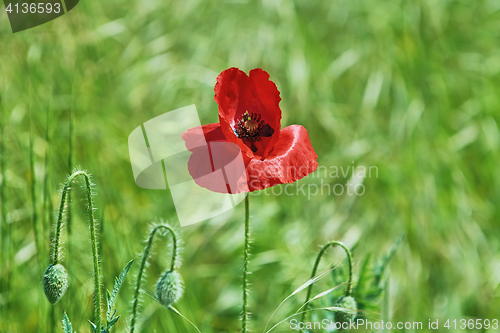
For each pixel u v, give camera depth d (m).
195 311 1.19
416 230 1.32
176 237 0.98
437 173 1.43
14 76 1.35
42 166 1.20
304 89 1.54
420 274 1.25
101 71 1.54
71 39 1.46
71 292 1.08
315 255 1.24
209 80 1.55
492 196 1.48
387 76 1.59
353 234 1.29
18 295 1.16
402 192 1.38
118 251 1.14
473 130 1.55
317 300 1.08
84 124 1.34
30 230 1.21
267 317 1.21
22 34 1.40
